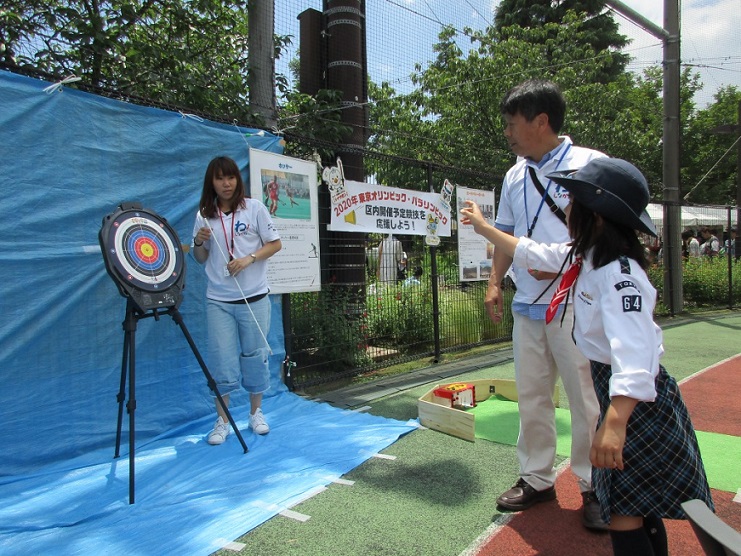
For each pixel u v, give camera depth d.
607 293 1.58
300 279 4.62
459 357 6.32
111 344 3.39
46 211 3.10
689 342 7.20
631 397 1.44
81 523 2.47
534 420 2.60
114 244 2.78
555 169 2.44
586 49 13.08
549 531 2.40
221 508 2.60
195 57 5.23
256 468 3.09
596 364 1.77
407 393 4.80
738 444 3.45
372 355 5.86
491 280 2.82
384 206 5.46
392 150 10.84
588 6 20.58
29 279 3.03
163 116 3.70
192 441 3.54
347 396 4.70
